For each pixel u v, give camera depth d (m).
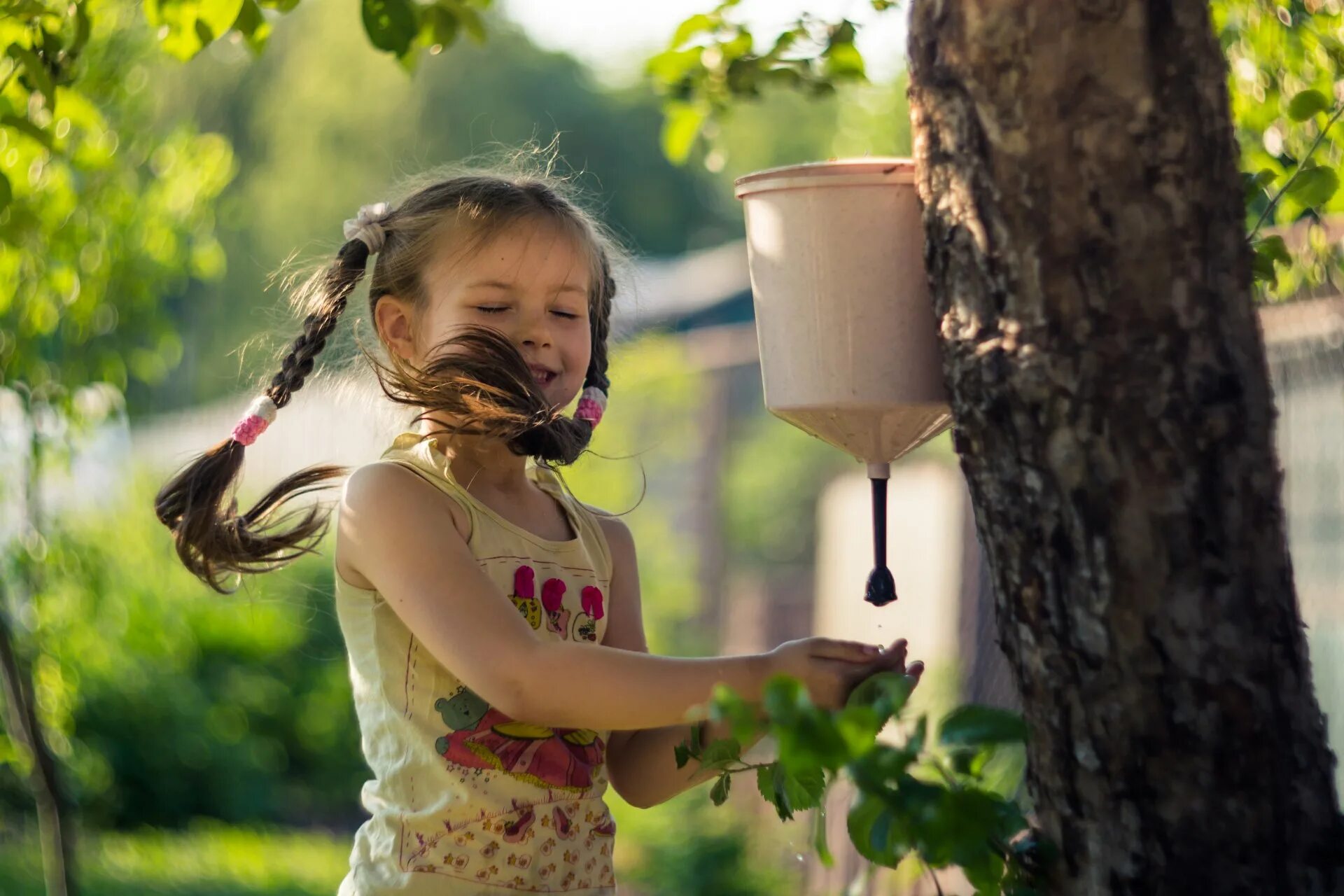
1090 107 1.51
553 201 2.31
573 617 2.16
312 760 10.68
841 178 1.72
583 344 2.26
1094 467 1.51
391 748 2.07
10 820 8.01
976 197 1.56
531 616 2.09
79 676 5.64
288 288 2.74
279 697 10.66
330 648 10.98
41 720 5.07
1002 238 1.54
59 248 4.40
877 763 1.34
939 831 1.41
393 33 2.90
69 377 4.78
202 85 26.30
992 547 1.61
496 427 2.03
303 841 9.45
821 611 10.73
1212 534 1.50
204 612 10.42
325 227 25.91
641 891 6.82
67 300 4.53
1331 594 2.59
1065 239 1.51
